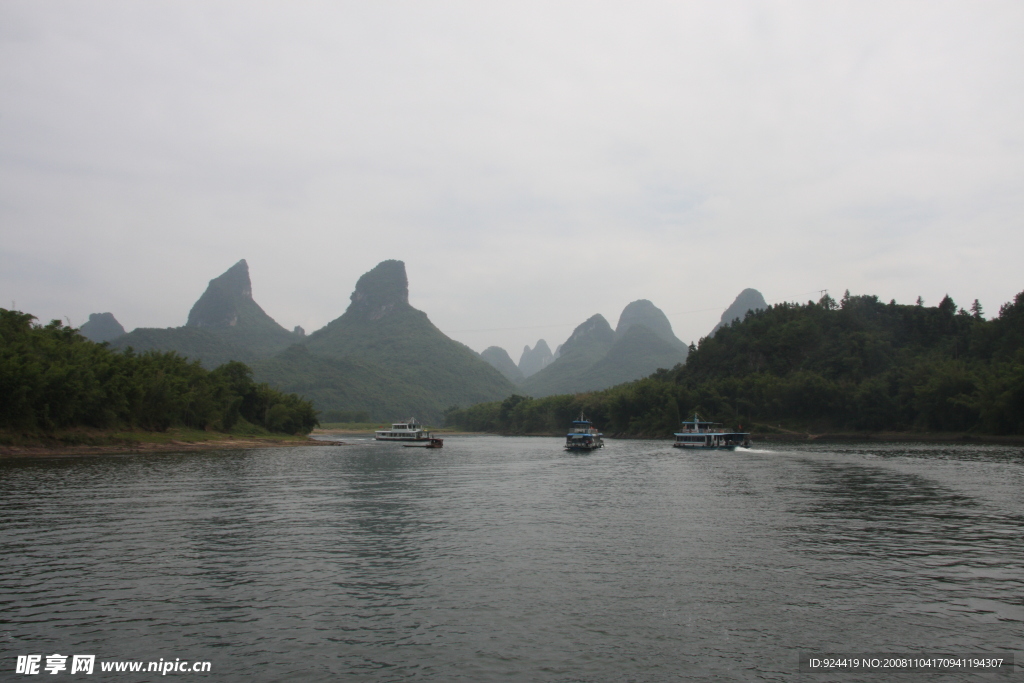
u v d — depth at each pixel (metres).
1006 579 28.08
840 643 20.98
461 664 19.33
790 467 84.31
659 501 52.00
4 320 110.31
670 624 22.61
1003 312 177.38
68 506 47.69
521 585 27.16
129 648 20.45
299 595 25.83
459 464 95.69
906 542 35.41
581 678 18.42
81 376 106.38
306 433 189.88
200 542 35.50
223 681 18.25
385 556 32.28
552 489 60.84
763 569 29.69
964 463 86.88
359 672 18.80
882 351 193.88
